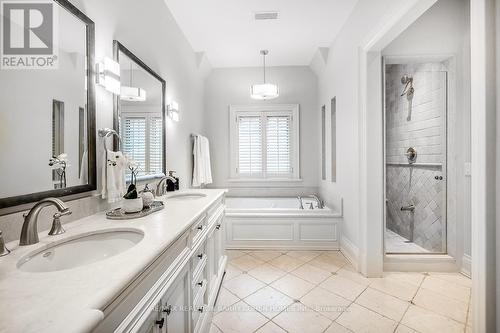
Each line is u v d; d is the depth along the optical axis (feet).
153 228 3.30
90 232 3.20
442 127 7.93
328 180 11.17
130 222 3.65
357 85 7.53
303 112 13.37
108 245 3.23
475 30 3.38
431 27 7.48
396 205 10.85
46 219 3.23
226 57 12.09
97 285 1.80
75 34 3.76
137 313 2.20
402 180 10.41
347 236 8.85
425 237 8.97
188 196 7.07
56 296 1.66
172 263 3.15
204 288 4.87
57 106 3.42
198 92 12.09
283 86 13.41
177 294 3.34
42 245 2.68
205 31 9.50
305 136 13.38
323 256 8.89
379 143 7.14
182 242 3.60
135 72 5.73
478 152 3.37
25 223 2.69
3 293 1.70
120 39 5.15
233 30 9.45
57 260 2.79
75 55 3.75
